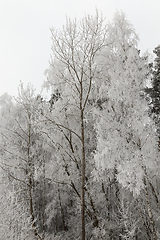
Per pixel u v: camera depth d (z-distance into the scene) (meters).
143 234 5.79
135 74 4.71
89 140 7.21
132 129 4.51
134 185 4.11
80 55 6.19
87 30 5.93
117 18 5.72
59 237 7.07
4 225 5.70
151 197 5.92
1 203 6.28
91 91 6.78
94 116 5.72
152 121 4.45
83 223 4.95
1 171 7.51
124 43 5.42
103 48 6.02
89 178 6.80
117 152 4.33
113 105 5.20
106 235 5.70
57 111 6.89
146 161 4.15
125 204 6.36
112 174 5.83
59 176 6.77
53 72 6.96
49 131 6.92
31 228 5.92
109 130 4.61
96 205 6.55
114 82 4.91
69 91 6.78
